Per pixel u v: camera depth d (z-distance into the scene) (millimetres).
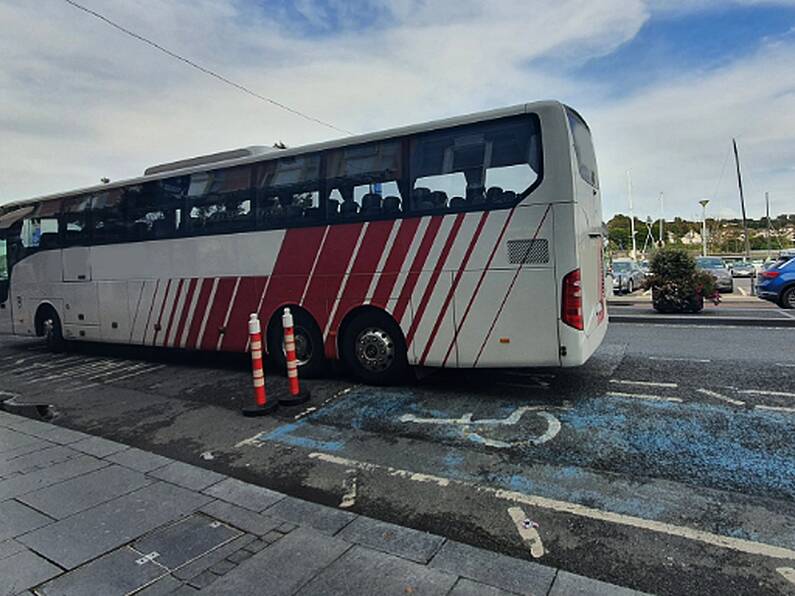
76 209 10078
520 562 2914
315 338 7164
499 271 5770
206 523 3514
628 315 13289
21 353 11320
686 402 5598
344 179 6773
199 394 6934
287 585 2793
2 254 11719
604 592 2635
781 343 8867
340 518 3502
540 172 5574
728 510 3398
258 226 7566
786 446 4355
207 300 8203
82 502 3891
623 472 4004
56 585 2893
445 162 6066
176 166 8844
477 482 3963
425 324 6223
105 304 9641
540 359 5629
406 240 6305
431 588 2717
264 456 4703
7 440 5359
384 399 6168
